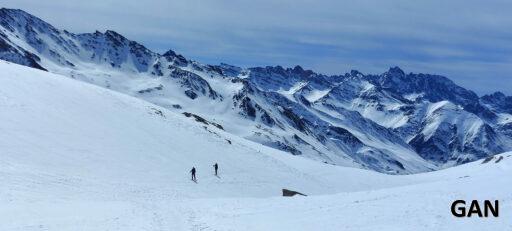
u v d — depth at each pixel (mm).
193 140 80812
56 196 38719
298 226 29125
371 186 96250
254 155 88188
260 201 41438
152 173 57188
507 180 39500
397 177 117750
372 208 33156
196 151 75000
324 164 110062
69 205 35438
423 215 29547
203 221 31688
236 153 84125
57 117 62500
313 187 78562
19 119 56531
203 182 60062
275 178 75625
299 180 80250
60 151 52875
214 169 68438
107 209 35094
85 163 52500
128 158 59531
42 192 38969
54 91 71812
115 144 62281
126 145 63969
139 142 67812
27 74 74125
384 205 33906
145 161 61062
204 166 68312
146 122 79312
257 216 33062
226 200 43219
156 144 70000
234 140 99250
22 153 48281
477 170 111625
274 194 64938
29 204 33844
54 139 55344
